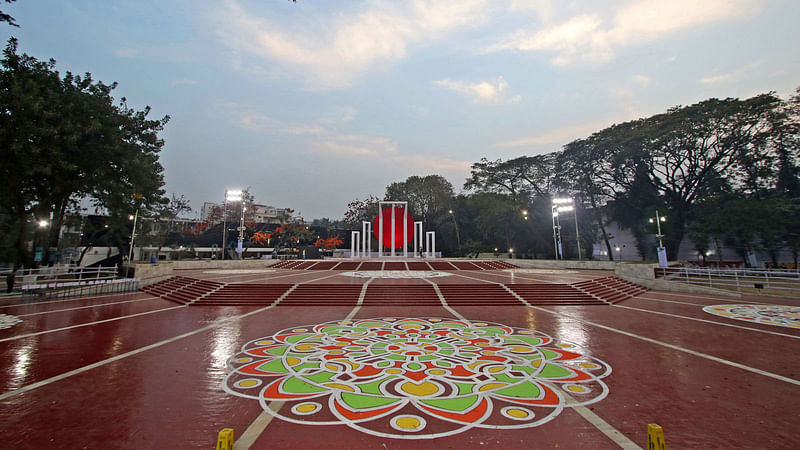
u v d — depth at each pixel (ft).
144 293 67.77
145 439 14.93
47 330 35.73
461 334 34.50
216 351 28.43
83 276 84.94
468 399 19.11
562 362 25.63
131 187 78.95
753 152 107.96
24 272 68.59
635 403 18.67
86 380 21.89
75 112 65.62
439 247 187.11
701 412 17.62
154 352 28.09
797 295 63.05
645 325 39.06
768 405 18.42
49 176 65.57
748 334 34.71
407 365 24.89
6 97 57.57
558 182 146.72
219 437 12.59
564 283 62.95
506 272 95.25
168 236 154.92
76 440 14.80
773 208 95.35
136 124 82.64
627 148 119.75
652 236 133.59
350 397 19.35
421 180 183.11
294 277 74.90
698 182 120.57
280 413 17.38
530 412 17.54
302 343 30.96
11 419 16.65
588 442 14.67
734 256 119.44
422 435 15.21
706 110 109.19
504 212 145.18
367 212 191.83
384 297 54.75
